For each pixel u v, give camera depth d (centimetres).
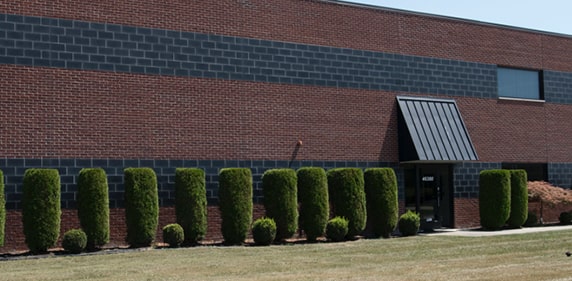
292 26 2417
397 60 2642
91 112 2039
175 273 1473
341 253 1848
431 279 1343
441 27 2775
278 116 2358
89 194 1942
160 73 2155
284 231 2180
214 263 1639
